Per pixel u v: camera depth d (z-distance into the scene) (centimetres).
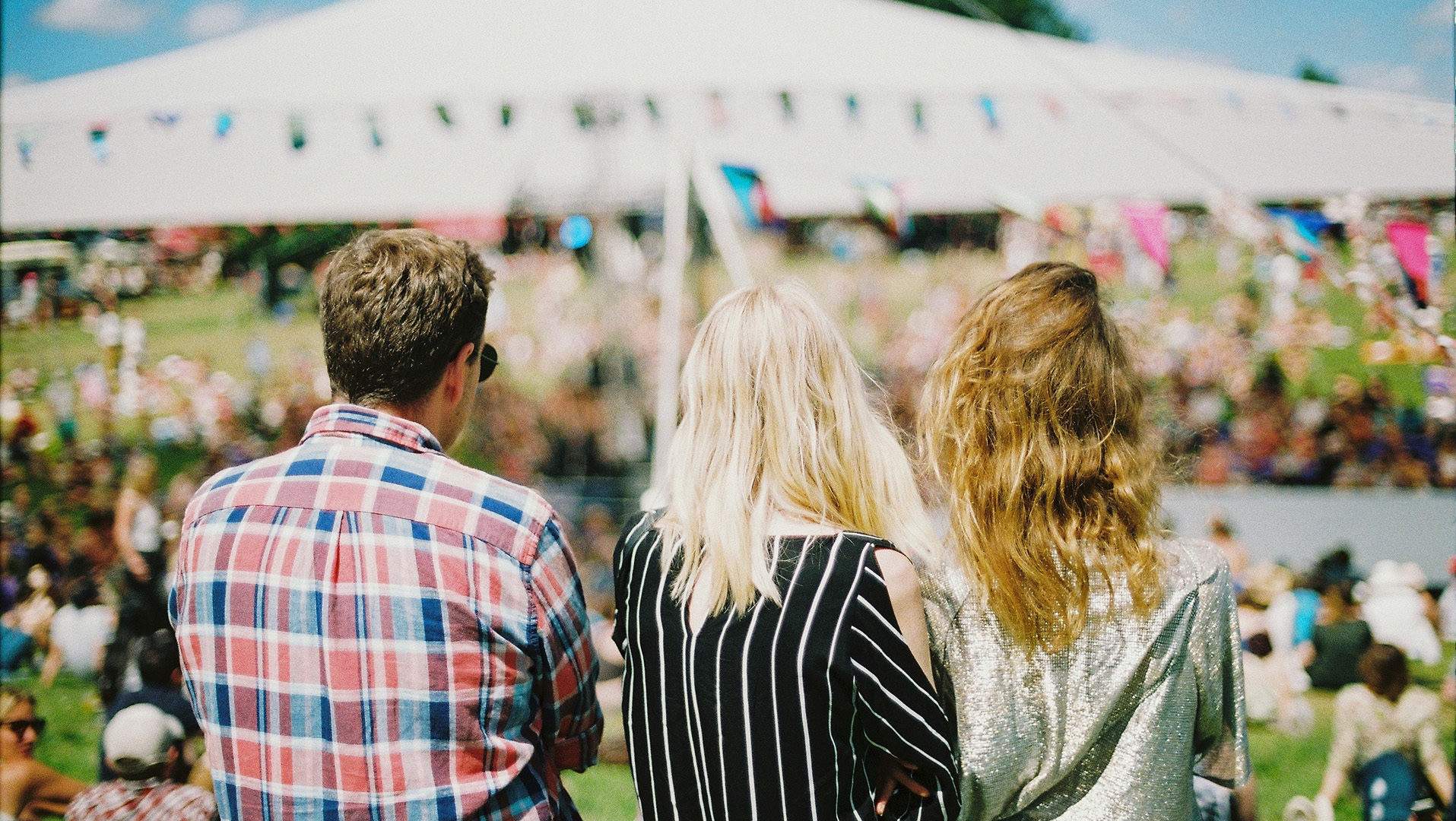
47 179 464
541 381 984
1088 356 127
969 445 129
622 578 139
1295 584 452
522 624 124
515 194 519
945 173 460
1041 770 123
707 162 454
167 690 245
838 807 118
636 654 133
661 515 142
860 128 468
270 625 121
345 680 119
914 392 840
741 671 118
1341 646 404
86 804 222
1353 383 739
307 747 119
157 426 794
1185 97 454
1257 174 451
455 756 120
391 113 471
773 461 128
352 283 130
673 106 466
